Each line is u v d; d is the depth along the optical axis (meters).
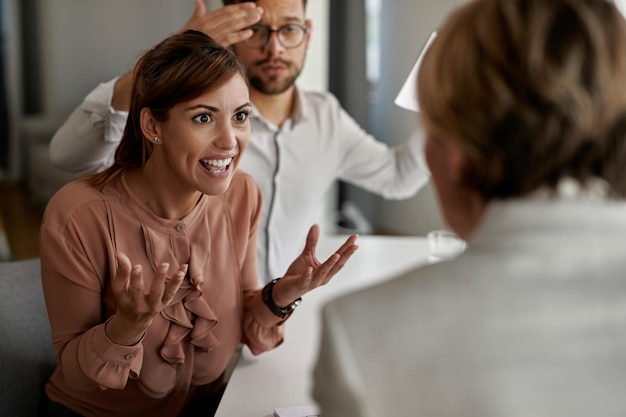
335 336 0.67
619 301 0.64
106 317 1.34
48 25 5.58
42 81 6.04
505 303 0.64
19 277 1.59
